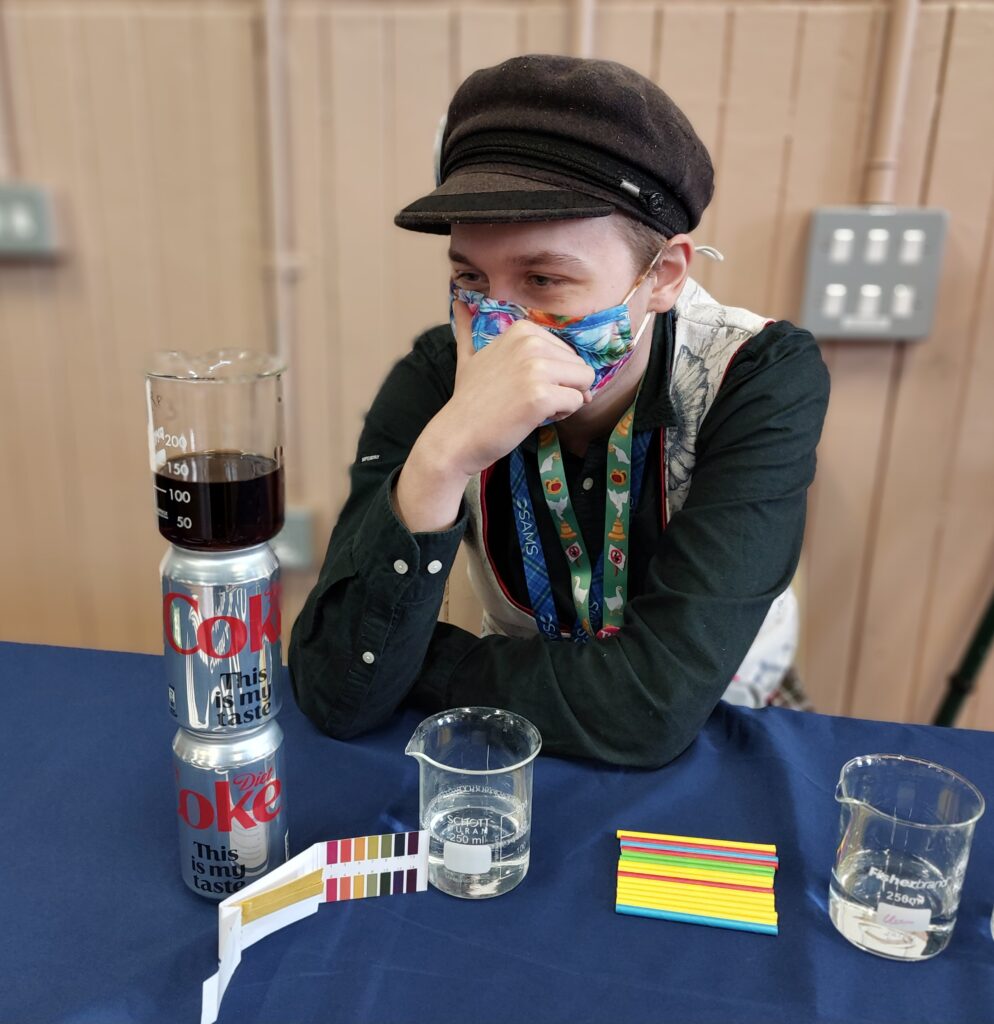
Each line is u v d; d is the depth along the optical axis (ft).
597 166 2.79
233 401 2.12
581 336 3.05
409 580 2.77
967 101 4.96
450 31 5.20
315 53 5.35
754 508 3.06
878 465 5.63
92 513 6.56
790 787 2.68
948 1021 1.89
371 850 2.21
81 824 2.51
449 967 2.02
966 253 5.19
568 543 3.58
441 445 2.78
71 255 5.97
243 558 2.02
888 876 2.06
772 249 5.29
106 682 3.27
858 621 5.94
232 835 2.14
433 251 5.61
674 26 5.02
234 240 5.78
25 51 5.60
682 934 2.13
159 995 1.95
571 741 2.83
